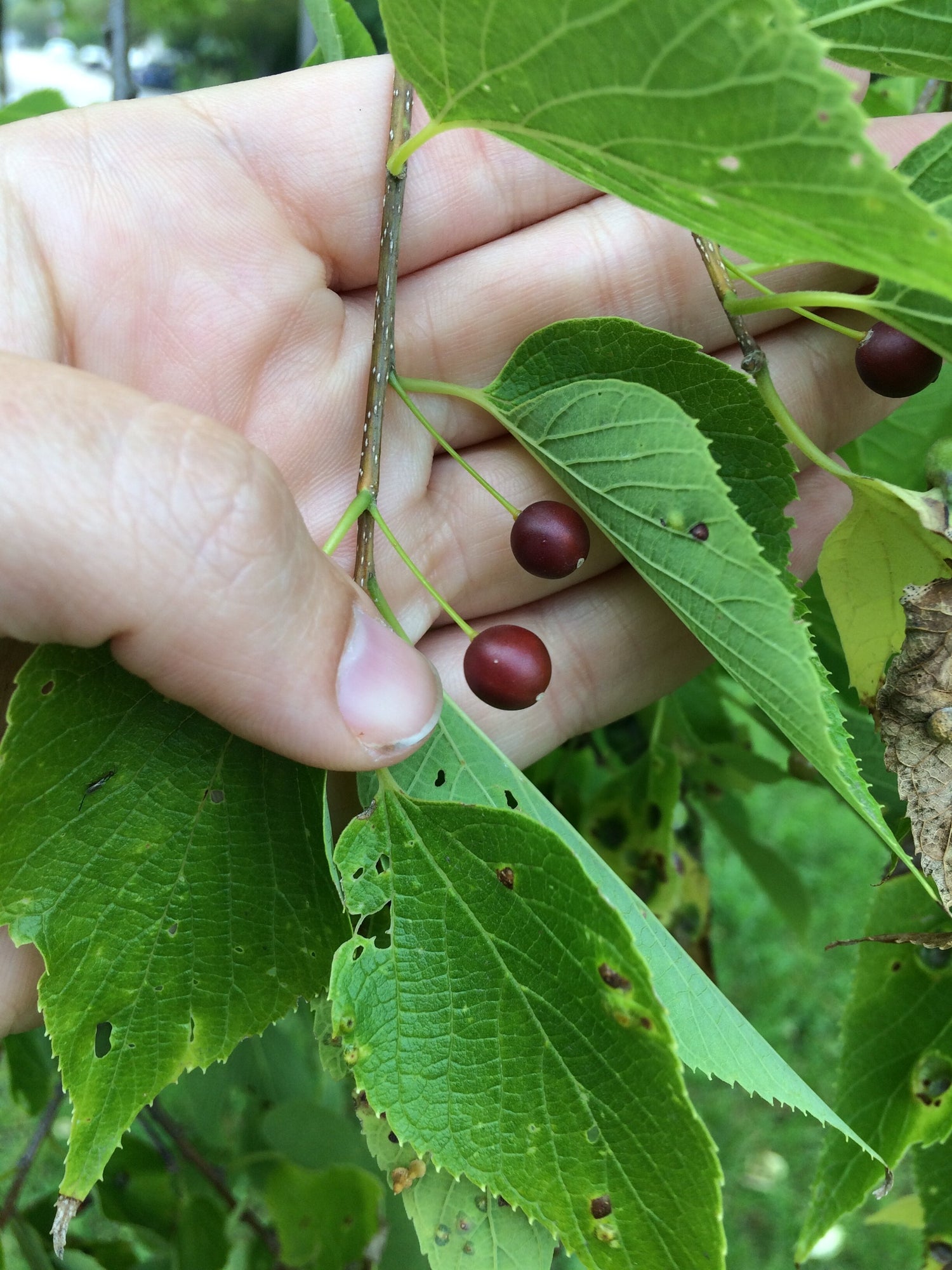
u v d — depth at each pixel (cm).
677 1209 10
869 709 14
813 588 17
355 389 17
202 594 11
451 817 11
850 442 17
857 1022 14
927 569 13
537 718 19
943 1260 15
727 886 48
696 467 11
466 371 17
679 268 17
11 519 11
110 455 11
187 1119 26
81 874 11
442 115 10
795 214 8
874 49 12
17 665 14
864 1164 14
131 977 12
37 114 20
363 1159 21
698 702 22
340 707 12
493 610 18
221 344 16
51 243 15
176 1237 21
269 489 11
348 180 16
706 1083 41
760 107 8
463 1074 11
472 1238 13
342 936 12
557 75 9
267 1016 12
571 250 17
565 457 12
